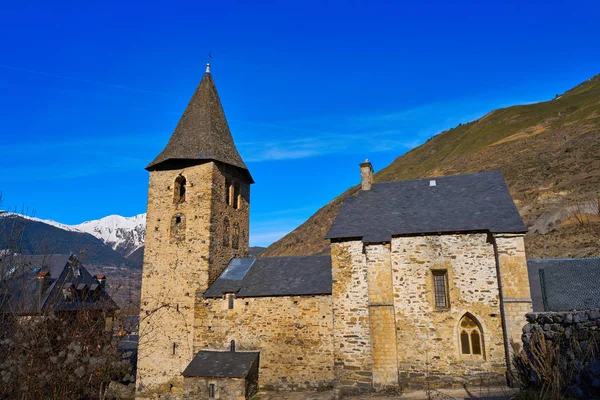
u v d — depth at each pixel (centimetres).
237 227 2753
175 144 2675
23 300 1284
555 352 1020
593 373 896
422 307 1827
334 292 1934
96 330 1319
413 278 1862
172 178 2600
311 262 2400
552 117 9594
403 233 1897
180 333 2311
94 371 1195
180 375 2252
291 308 2114
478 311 1761
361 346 1839
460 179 2233
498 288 1755
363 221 2058
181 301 2358
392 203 2166
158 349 2331
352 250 1953
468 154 9294
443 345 1777
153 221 2567
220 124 2847
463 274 1811
